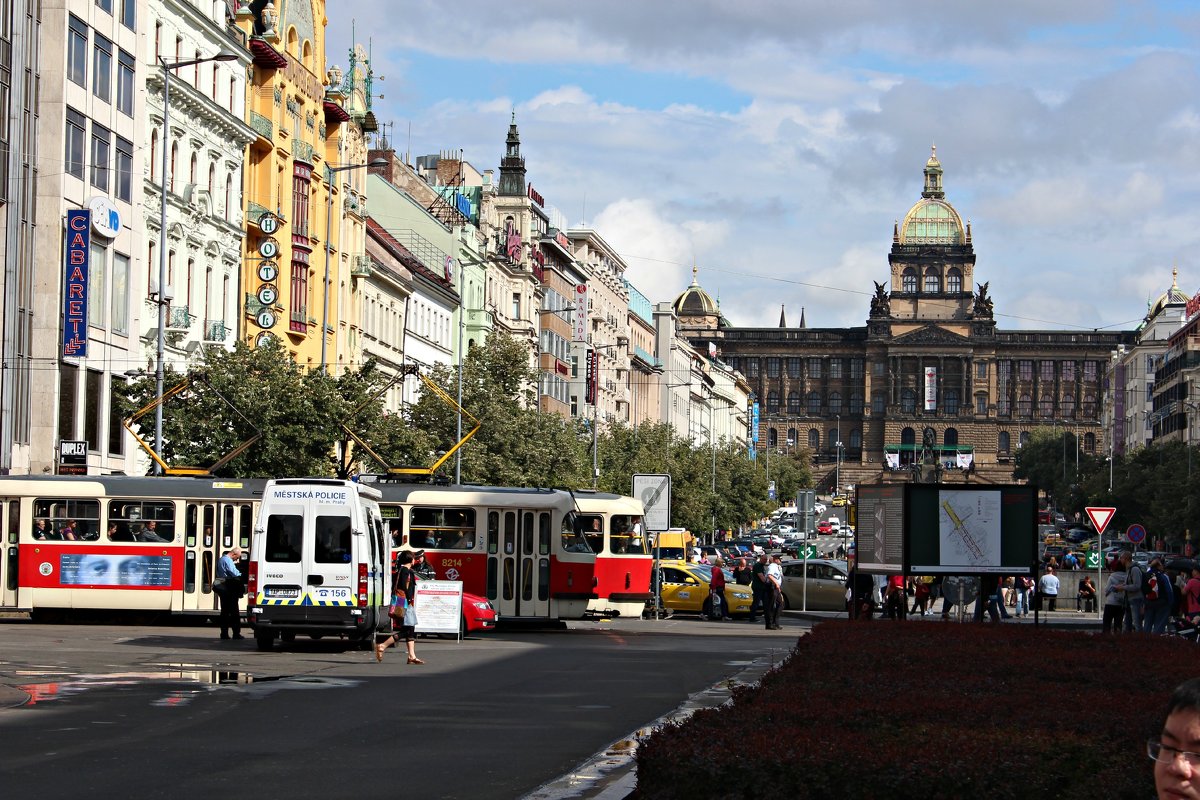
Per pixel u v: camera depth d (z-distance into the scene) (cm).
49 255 8181
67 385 8331
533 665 4969
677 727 1980
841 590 9725
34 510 6512
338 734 3039
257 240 10950
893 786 1711
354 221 12962
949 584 7538
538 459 12075
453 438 11731
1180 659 3694
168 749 2767
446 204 16688
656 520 9062
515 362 12300
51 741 2838
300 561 5191
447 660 5103
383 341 13725
